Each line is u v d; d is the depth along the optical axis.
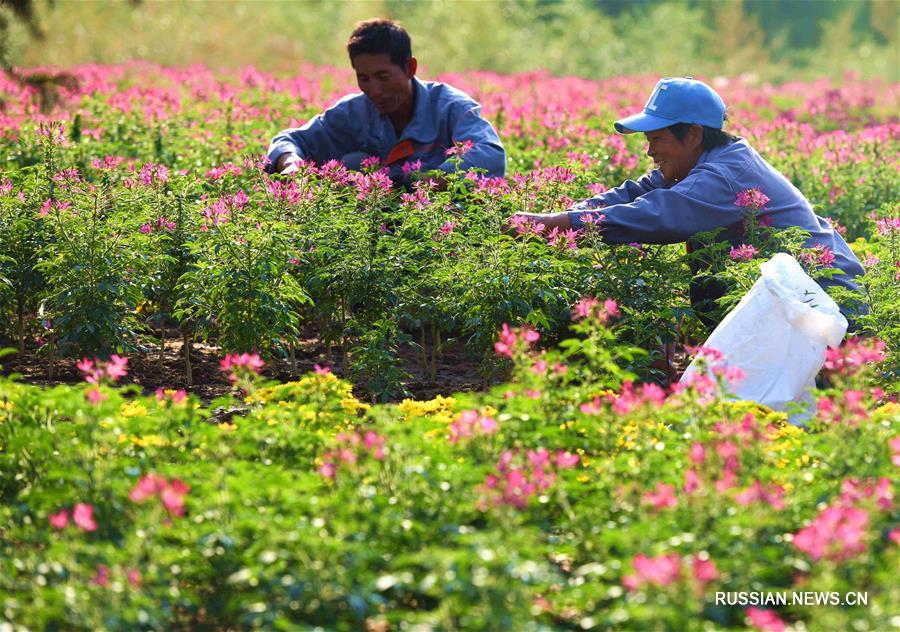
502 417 7.53
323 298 11.36
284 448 7.73
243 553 6.46
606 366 7.97
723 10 57.16
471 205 11.61
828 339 9.30
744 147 11.12
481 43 47.12
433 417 8.59
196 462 7.64
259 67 40.06
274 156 13.23
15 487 7.54
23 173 15.34
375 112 13.45
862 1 64.56
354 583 6.11
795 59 57.75
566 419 7.75
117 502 6.78
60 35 35.91
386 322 10.77
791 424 9.27
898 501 6.80
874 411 8.54
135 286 10.88
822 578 5.84
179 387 11.26
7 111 17.94
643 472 7.06
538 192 12.37
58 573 6.18
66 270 10.82
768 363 9.35
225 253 10.77
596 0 64.44
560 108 20.67
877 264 11.38
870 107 28.58
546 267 10.59
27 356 11.96
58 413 7.89
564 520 6.99
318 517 6.59
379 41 12.77
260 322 10.71
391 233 12.31
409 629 6.02
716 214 10.86
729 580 6.12
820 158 18.27
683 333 11.62
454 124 13.26
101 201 11.08
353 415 8.71
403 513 6.68
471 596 5.79
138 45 38.56
